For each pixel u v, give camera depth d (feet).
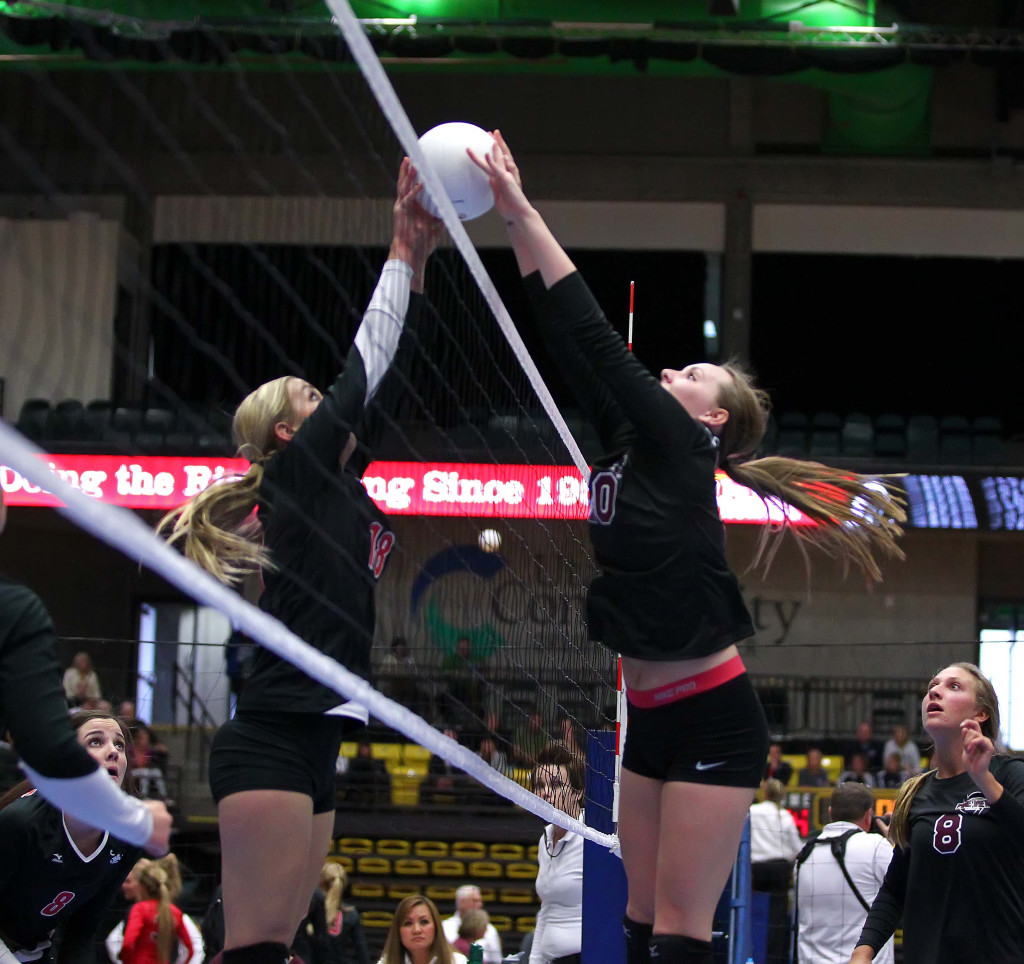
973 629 50.65
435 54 46.19
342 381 8.21
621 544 7.91
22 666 6.29
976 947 10.45
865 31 45.32
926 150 55.26
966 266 55.52
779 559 51.34
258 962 7.63
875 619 50.80
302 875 7.84
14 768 19.85
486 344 10.89
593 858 13.19
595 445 47.44
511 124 56.18
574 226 55.77
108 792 6.03
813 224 55.52
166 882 16.11
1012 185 54.44
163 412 39.01
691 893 7.86
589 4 47.29
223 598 5.34
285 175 41.83
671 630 7.82
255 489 8.21
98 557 53.93
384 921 36.17
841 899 15.38
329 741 8.04
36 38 35.55
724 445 8.82
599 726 12.66
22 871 9.81
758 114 56.13
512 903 37.42
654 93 55.83
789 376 55.88
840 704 47.57
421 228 8.86
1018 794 10.62
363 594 8.29
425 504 35.83
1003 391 55.21
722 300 54.80
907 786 11.41
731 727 7.94
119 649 45.34
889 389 55.77
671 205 55.52
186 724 33.37
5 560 51.90
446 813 38.55
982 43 45.91
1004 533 46.80
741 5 47.14
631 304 11.92
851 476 9.23
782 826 21.03
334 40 40.09
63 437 38.88
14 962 9.53
